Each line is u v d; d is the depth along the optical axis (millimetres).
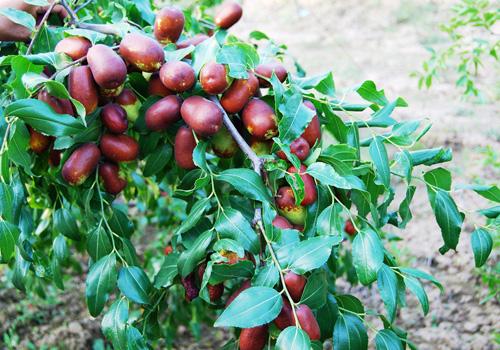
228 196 627
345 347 564
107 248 647
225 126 624
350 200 641
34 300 1319
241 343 549
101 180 658
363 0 2854
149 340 678
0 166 602
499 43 1266
